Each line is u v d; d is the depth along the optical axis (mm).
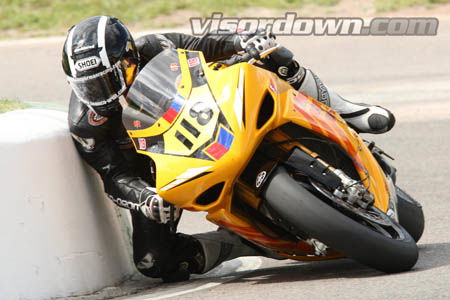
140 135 15680
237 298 14609
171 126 15281
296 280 15883
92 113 16719
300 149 15219
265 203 15023
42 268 16203
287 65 17969
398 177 26969
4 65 56562
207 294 15617
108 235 17891
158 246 17812
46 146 16594
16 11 71938
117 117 16922
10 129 16609
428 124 34656
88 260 16953
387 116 18750
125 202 16812
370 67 50219
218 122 14734
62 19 69875
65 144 17062
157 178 15078
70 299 16359
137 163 17766
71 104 17406
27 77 52281
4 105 26750
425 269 14836
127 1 72938
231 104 14797
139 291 17562
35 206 16250
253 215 15898
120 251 18359
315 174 14820
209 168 14445
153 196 16062
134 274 18938
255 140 14484
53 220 16438
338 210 15094
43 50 60562
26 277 16047
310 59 53719
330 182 14781
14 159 16156
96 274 17094
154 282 18500
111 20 16438
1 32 67875
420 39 57438
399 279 14109
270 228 15969
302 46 57656
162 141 15312
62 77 51594
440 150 30156
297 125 15648
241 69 15367
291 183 14414
